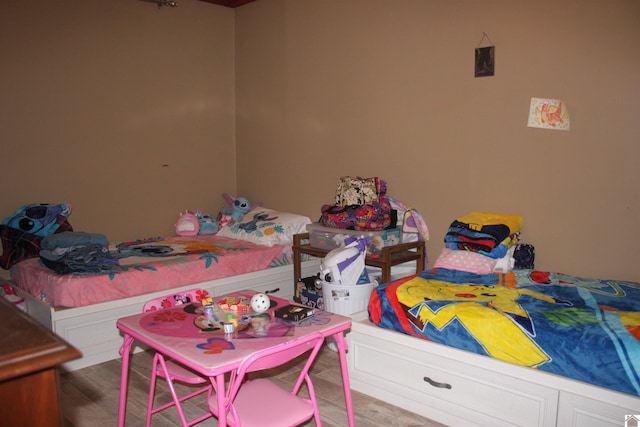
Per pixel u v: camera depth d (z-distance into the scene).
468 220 3.21
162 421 2.46
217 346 1.78
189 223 4.59
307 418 1.81
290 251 4.17
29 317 1.01
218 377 1.62
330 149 4.31
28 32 3.86
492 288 2.67
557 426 2.02
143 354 3.32
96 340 3.13
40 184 4.01
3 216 3.85
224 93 5.05
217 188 5.09
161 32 4.56
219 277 3.71
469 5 3.35
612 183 2.88
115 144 4.38
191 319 2.08
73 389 2.81
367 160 4.05
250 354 1.69
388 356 2.57
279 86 4.66
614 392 1.89
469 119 3.43
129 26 4.37
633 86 2.76
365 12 3.92
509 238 3.10
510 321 2.19
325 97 4.29
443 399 2.37
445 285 2.74
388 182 3.93
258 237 4.17
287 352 1.79
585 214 3.00
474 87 3.39
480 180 3.43
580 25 2.91
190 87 4.80
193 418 2.50
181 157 4.80
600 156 2.91
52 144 4.04
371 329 2.61
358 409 2.54
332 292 3.16
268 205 4.94
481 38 3.32
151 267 3.38
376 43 3.88
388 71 3.83
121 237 4.48
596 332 2.02
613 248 2.91
